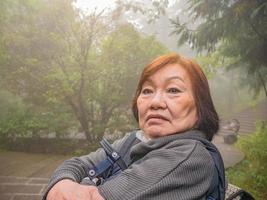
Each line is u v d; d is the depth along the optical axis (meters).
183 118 1.16
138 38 9.11
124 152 1.25
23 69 8.38
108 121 9.09
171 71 1.18
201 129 1.20
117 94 8.91
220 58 9.23
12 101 9.85
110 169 1.22
